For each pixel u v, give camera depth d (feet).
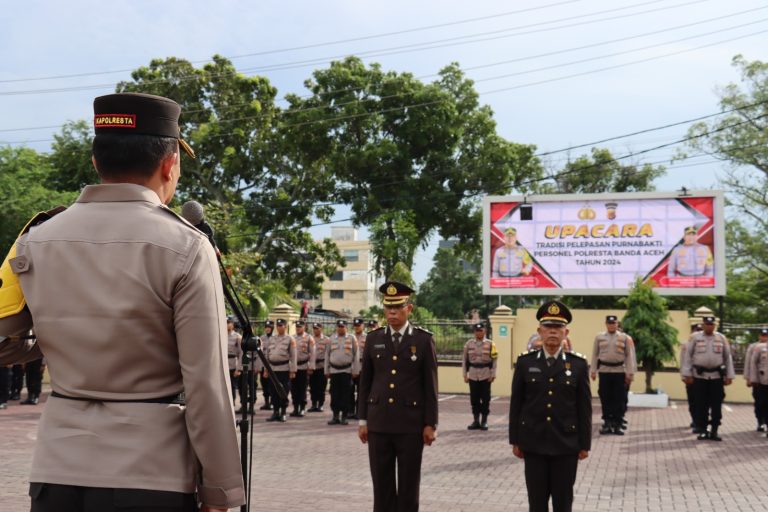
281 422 59.16
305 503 28.09
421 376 22.76
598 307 117.91
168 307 7.49
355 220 127.54
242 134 126.52
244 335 10.68
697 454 42.88
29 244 7.89
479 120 131.23
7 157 95.20
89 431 7.32
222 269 10.18
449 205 127.75
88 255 7.62
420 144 127.13
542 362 21.42
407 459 22.34
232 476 7.46
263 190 133.59
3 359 8.16
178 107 8.42
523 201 84.79
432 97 126.41
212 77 130.62
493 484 32.78
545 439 20.92
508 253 84.94
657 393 72.90
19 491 28.89
